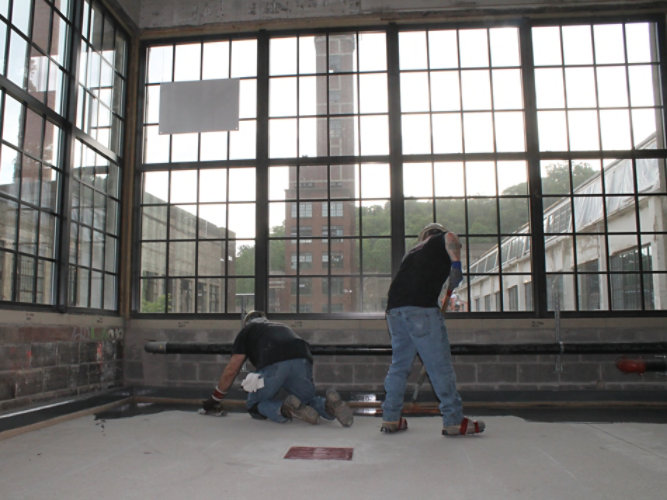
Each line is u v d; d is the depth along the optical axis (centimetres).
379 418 335
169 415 342
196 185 479
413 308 270
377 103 477
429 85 475
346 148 475
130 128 481
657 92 463
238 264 466
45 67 366
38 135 356
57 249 372
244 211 472
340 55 487
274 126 481
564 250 446
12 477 194
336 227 480
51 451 237
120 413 354
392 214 457
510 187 459
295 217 470
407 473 198
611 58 469
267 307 455
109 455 229
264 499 168
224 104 482
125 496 171
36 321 339
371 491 176
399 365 281
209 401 340
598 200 452
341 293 461
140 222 479
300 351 316
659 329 427
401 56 480
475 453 231
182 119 482
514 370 427
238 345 332
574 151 456
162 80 496
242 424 308
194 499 168
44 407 325
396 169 462
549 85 468
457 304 446
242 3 488
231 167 476
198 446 247
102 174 446
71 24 396
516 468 205
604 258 445
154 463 214
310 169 489
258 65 485
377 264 457
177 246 473
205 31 491
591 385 423
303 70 486
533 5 466
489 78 474
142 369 452
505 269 450
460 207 459
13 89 328
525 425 308
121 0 463
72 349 379
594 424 312
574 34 473
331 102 481
